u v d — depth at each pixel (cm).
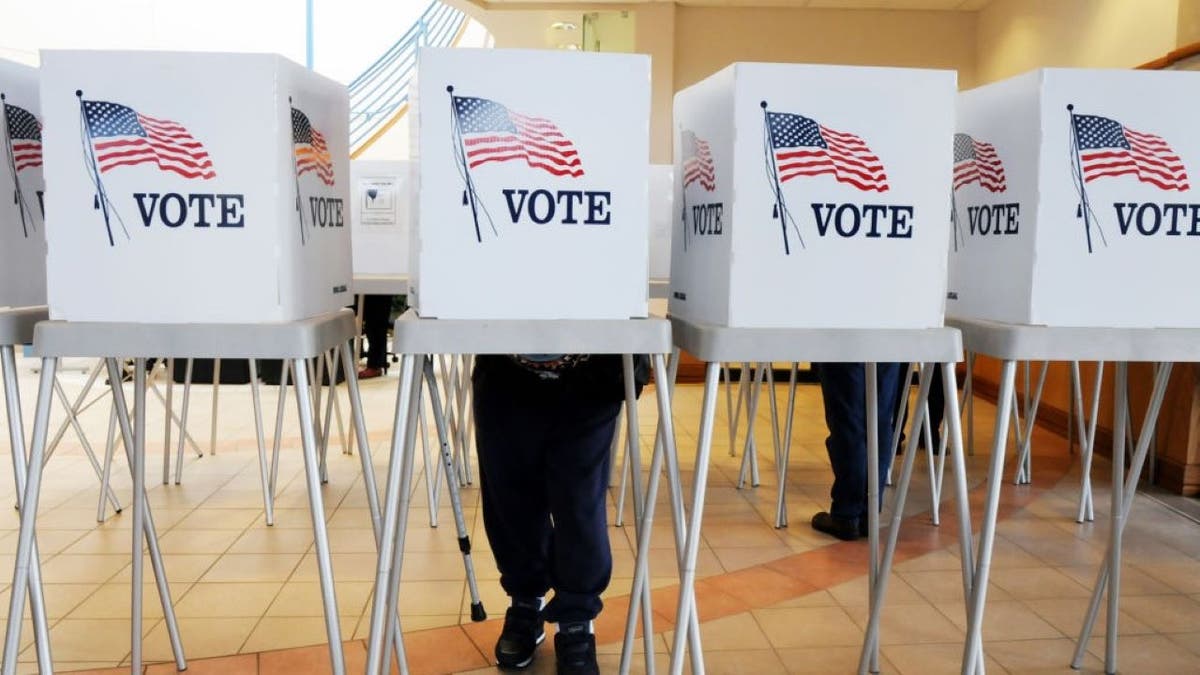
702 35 664
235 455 393
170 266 131
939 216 138
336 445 413
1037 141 143
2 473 352
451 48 126
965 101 165
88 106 128
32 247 155
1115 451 184
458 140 128
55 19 1125
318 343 136
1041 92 142
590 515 171
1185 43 382
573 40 672
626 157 130
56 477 350
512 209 130
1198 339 146
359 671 185
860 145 136
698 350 138
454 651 196
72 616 214
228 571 246
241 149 130
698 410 518
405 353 129
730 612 219
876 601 180
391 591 149
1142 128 143
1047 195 143
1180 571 251
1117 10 464
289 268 134
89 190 129
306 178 142
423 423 288
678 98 165
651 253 347
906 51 663
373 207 322
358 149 922
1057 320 145
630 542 275
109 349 130
